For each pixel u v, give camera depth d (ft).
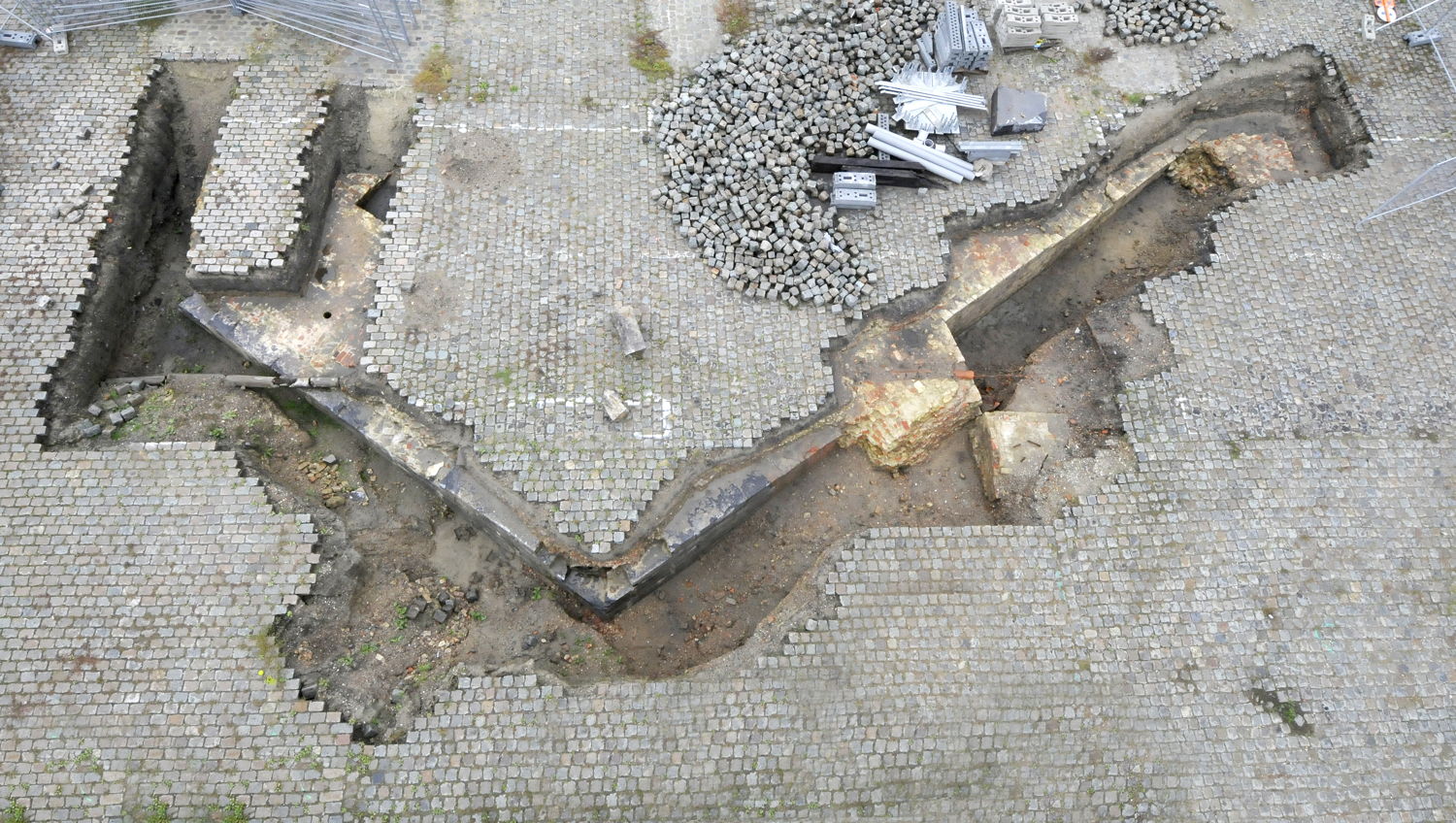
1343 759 24.48
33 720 23.09
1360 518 27.02
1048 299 32.81
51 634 23.95
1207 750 24.43
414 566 27.22
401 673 24.81
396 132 32.12
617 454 26.63
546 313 28.50
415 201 29.94
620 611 27.02
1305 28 35.37
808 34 33.78
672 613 27.32
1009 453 28.25
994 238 31.63
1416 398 28.71
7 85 31.17
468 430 26.94
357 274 29.55
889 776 23.84
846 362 29.12
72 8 31.76
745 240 29.63
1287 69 35.17
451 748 23.43
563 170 30.86
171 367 29.71
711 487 26.76
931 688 24.58
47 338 27.43
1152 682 24.98
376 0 32.27
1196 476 27.43
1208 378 28.86
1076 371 29.73
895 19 34.06
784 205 30.40
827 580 25.67
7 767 22.66
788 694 24.32
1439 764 24.53
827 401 28.12
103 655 23.81
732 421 27.32
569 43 33.22
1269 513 26.96
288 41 32.71
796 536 28.30
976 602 25.57
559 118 31.78
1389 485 27.45
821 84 32.65
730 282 29.30
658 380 27.66
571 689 24.17
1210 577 26.16
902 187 31.55
